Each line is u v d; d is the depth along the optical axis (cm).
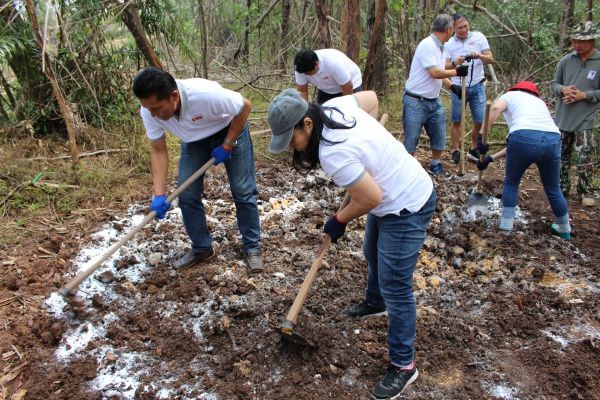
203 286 356
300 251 403
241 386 282
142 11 629
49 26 557
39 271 372
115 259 385
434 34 499
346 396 279
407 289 262
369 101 284
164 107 291
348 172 227
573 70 477
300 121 226
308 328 313
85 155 554
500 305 348
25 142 560
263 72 934
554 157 399
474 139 604
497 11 1023
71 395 280
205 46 781
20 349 310
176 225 432
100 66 622
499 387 287
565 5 760
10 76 643
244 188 358
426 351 309
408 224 250
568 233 430
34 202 464
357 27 620
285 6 1046
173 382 288
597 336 320
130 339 316
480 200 475
